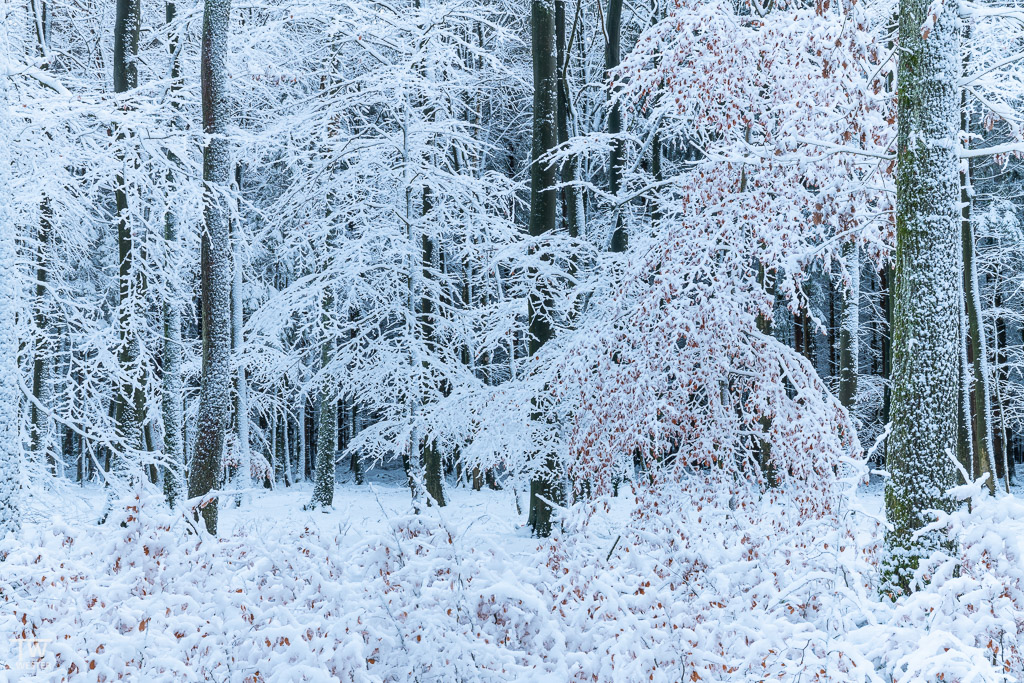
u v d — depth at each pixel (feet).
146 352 43.86
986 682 11.16
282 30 54.60
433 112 57.26
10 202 22.70
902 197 20.43
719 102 29.78
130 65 39.83
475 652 13.91
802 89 27.35
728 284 27.27
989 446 44.86
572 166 47.19
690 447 28.25
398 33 53.83
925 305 19.71
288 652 13.41
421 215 55.83
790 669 12.57
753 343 28.66
